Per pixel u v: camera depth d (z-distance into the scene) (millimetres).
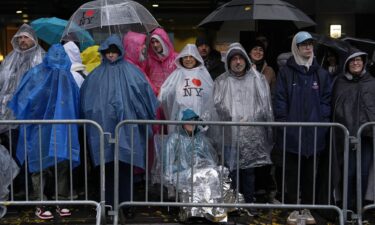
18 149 5852
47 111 5805
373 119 5828
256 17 6969
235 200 6020
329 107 6004
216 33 9016
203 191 5848
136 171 6078
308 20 7207
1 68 6461
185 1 11453
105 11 7020
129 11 7055
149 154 6266
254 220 6180
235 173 6184
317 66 6035
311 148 5891
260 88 6180
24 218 6176
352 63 5906
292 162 6023
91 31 7789
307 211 6098
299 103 5973
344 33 10469
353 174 6000
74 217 6215
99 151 5738
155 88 6711
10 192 6051
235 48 6164
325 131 5922
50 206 6402
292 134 5898
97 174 6473
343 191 5590
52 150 5625
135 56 6668
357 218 5527
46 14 11477
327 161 6047
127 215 6152
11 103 5914
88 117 5816
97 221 5316
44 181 6195
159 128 6270
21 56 6453
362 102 5871
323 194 6105
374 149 5594
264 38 7457
